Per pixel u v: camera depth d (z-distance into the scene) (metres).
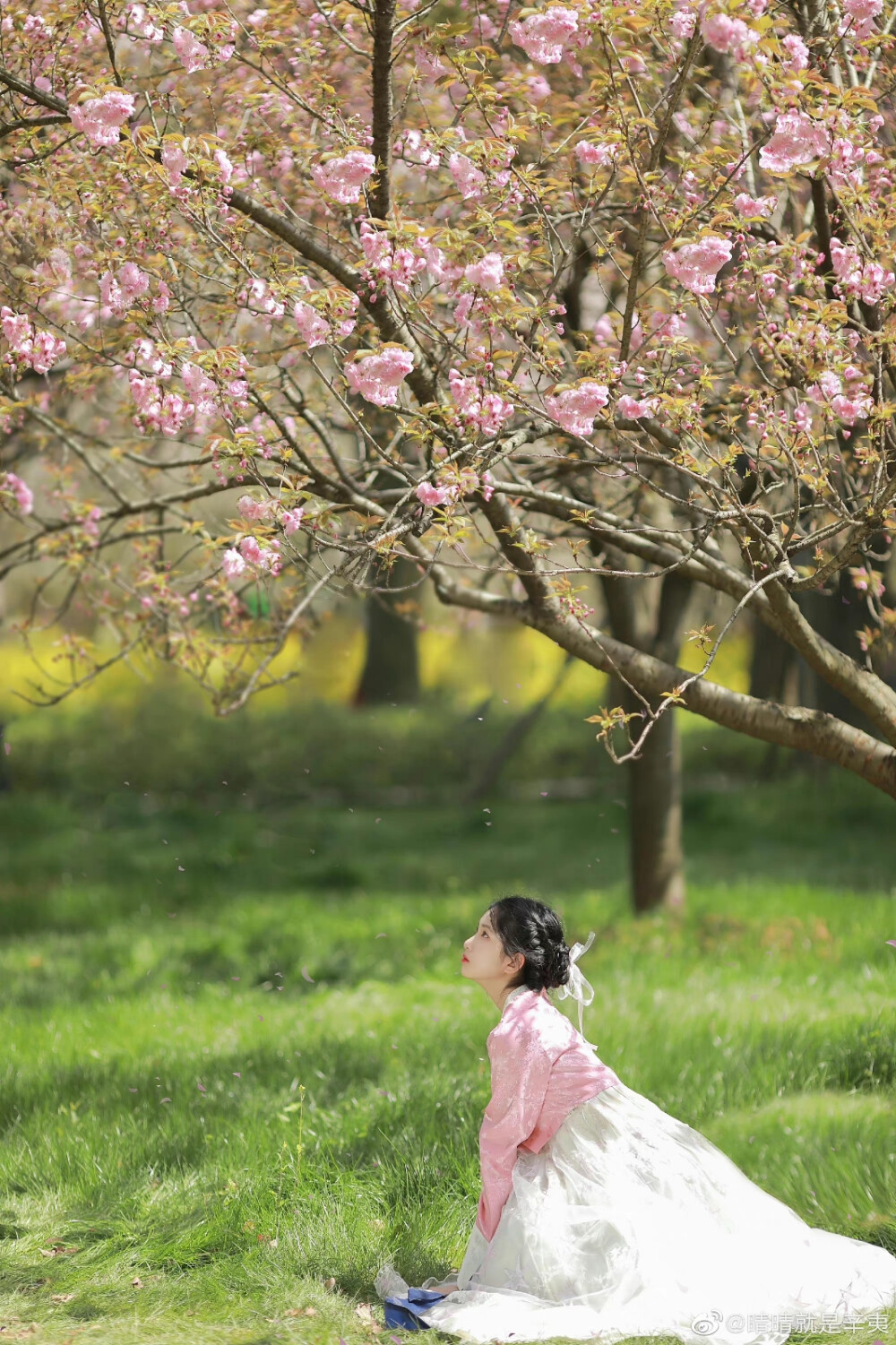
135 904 20.11
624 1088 6.77
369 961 15.89
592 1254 6.31
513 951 6.91
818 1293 6.26
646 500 11.74
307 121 8.86
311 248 7.73
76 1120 9.58
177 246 8.08
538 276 9.25
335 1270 7.20
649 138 7.32
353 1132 9.12
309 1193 8.10
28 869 22.88
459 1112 9.38
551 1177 6.57
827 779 28.14
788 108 6.69
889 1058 10.16
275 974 15.12
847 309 8.26
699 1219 6.46
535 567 8.16
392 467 7.64
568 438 8.77
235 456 7.58
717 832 25.84
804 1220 7.65
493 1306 6.20
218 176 7.25
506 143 7.61
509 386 7.38
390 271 7.11
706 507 7.79
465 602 9.13
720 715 8.09
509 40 9.25
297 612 10.23
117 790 32.41
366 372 6.91
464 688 44.75
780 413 7.85
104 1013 13.48
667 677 8.16
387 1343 6.29
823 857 22.53
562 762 34.75
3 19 8.09
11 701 40.28
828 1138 8.69
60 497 12.16
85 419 13.10
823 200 8.09
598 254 8.37
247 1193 8.07
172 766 33.66
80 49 8.55
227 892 21.27
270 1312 6.76
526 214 8.76
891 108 9.20
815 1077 10.07
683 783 32.91
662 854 17.23
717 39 6.14
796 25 8.01
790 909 17.05
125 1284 7.14
